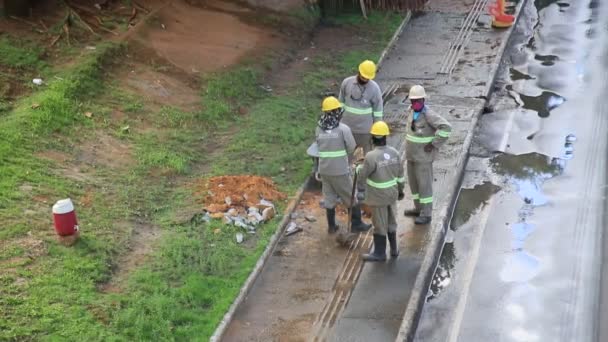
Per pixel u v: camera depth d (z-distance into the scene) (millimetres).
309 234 10133
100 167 10562
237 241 9688
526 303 9141
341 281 9203
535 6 20969
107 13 14820
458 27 18812
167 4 15812
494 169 12359
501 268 9852
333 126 9438
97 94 12250
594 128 13641
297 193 10930
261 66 15086
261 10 17250
